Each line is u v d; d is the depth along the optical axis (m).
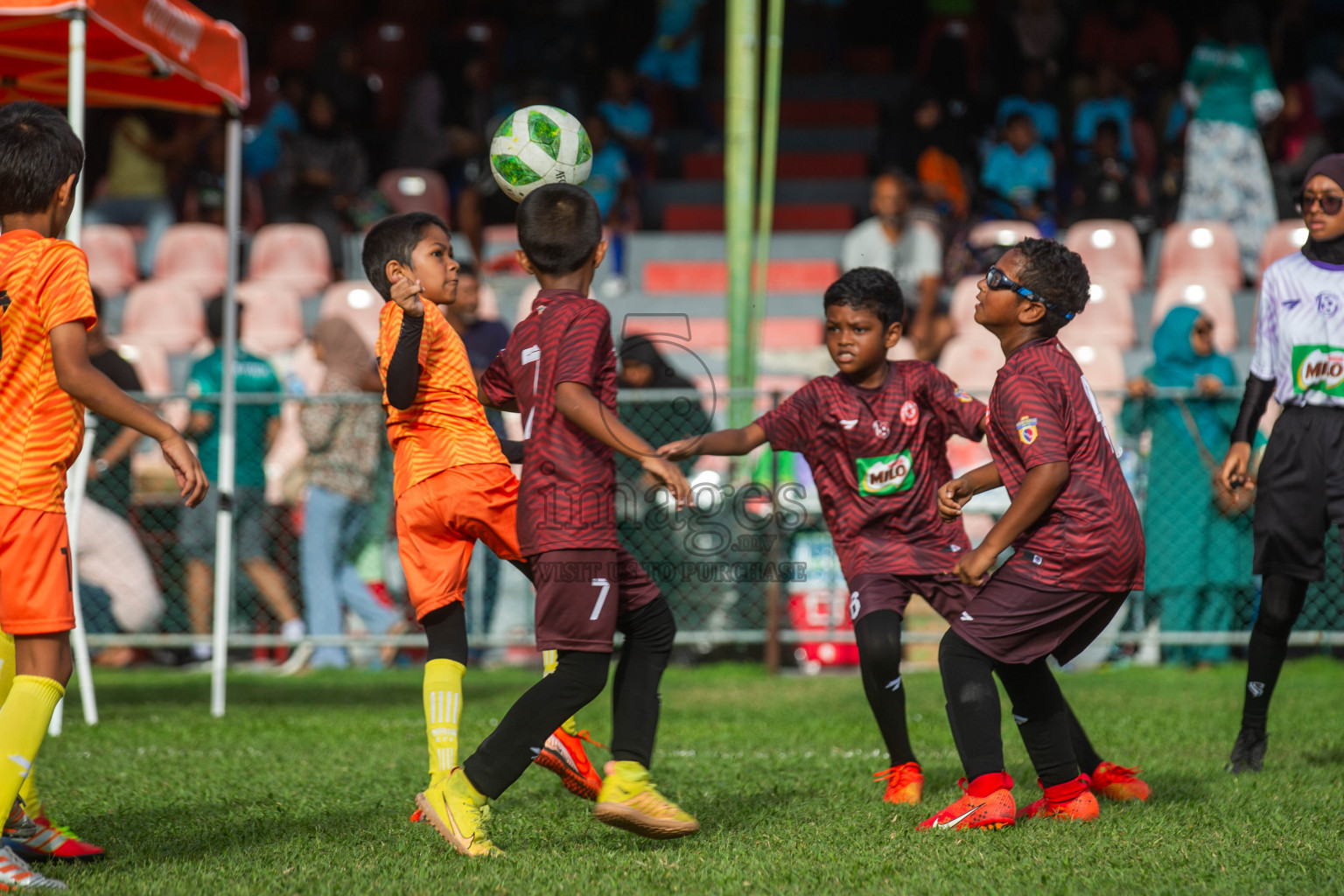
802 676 21.14
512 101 37.34
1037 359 9.48
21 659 8.09
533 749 8.59
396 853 8.66
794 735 14.54
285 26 42.31
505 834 9.33
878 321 10.55
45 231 8.44
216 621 16.48
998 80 37.22
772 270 34.47
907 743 10.73
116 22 14.14
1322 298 11.71
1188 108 35.00
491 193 32.81
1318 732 14.28
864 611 10.55
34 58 16.09
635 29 43.09
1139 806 10.10
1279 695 17.73
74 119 13.92
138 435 21.84
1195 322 22.02
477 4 44.47
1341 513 11.59
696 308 32.97
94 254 32.62
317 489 21.34
